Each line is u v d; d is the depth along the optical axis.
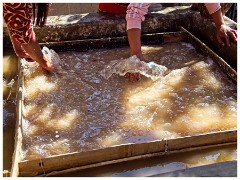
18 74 2.11
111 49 2.49
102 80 2.10
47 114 1.82
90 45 2.48
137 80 2.09
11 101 1.94
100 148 1.51
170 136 1.67
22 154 1.57
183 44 2.54
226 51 2.36
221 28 2.34
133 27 2.09
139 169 1.53
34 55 2.04
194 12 2.67
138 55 2.13
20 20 1.87
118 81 2.09
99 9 2.73
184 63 2.27
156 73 2.08
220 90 2.01
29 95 1.96
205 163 1.56
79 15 2.65
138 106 1.88
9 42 2.48
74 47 2.47
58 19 2.58
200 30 2.61
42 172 1.48
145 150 1.55
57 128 1.73
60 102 1.91
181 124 1.75
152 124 1.75
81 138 1.67
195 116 1.80
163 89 2.01
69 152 1.58
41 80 2.08
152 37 2.56
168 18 2.64
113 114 1.82
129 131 1.71
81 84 2.05
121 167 1.53
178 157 1.58
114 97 1.95
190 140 1.58
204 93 1.98
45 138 1.67
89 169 1.52
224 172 1.21
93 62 2.31
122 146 1.52
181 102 1.91
